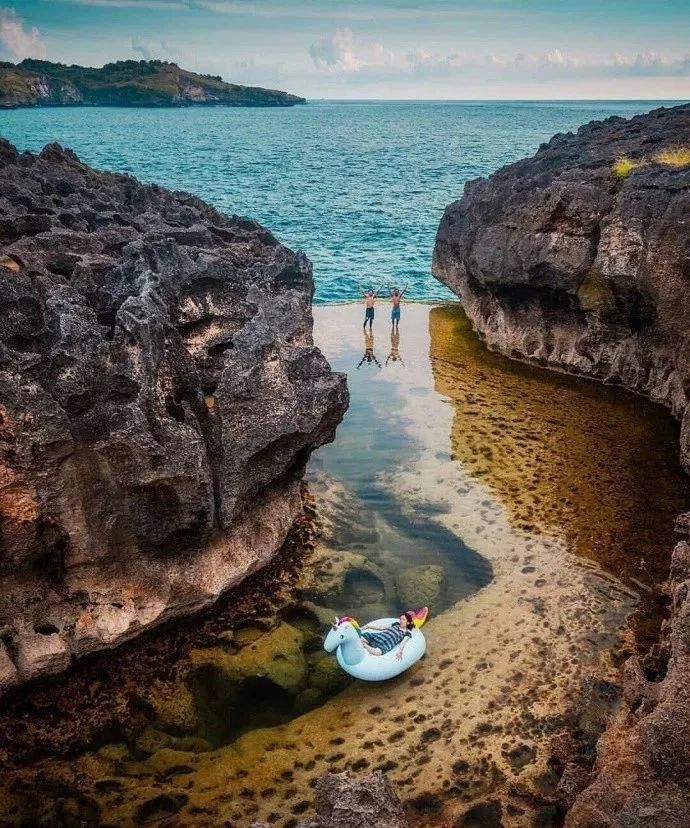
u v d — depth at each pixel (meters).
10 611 13.02
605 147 31.02
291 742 12.69
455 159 134.38
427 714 13.16
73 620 13.47
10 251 20.12
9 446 12.22
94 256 21.00
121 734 12.86
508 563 17.36
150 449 13.04
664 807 9.10
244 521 15.93
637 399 26.25
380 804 9.35
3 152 34.19
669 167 25.14
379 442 23.22
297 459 17.08
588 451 22.52
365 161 131.12
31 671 12.93
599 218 26.05
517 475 21.19
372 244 58.44
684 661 10.32
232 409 14.80
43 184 30.64
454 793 11.62
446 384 27.80
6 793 11.71
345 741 12.66
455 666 14.23
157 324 14.12
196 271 18.80
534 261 27.53
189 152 142.88
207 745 12.71
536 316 29.41
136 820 11.27
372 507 19.78
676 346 23.36
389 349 31.70
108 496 13.47
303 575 16.88
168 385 14.50
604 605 15.81
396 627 14.38
